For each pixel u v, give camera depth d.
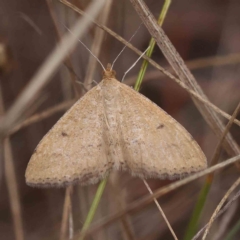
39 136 0.18
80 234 0.14
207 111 0.15
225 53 0.18
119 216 0.14
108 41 0.16
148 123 0.14
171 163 0.14
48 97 0.17
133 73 0.18
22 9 0.17
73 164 0.14
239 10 0.18
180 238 0.17
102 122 0.14
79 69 0.16
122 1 0.16
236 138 0.17
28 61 0.17
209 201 0.17
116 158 0.14
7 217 0.18
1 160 0.17
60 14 0.16
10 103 0.17
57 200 0.18
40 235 0.17
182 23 0.18
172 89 0.18
